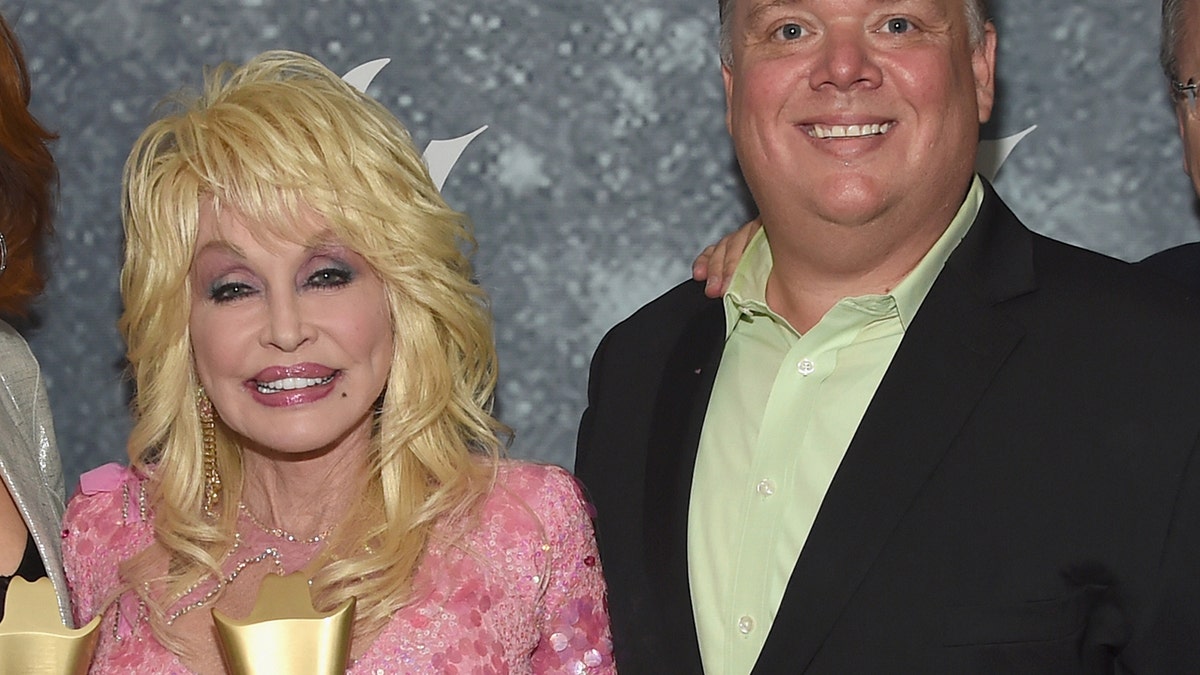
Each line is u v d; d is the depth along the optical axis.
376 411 1.71
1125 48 2.18
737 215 2.23
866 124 1.61
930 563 1.53
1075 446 1.51
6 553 1.71
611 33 2.22
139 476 1.75
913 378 1.59
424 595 1.60
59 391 2.29
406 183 1.65
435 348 1.67
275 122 1.59
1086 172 2.19
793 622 1.55
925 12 1.62
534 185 2.24
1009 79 2.20
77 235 2.27
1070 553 1.49
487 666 1.59
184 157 1.58
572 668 1.67
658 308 1.92
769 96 1.64
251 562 1.66
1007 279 1.62
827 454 1.63
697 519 1.69
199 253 1.61
